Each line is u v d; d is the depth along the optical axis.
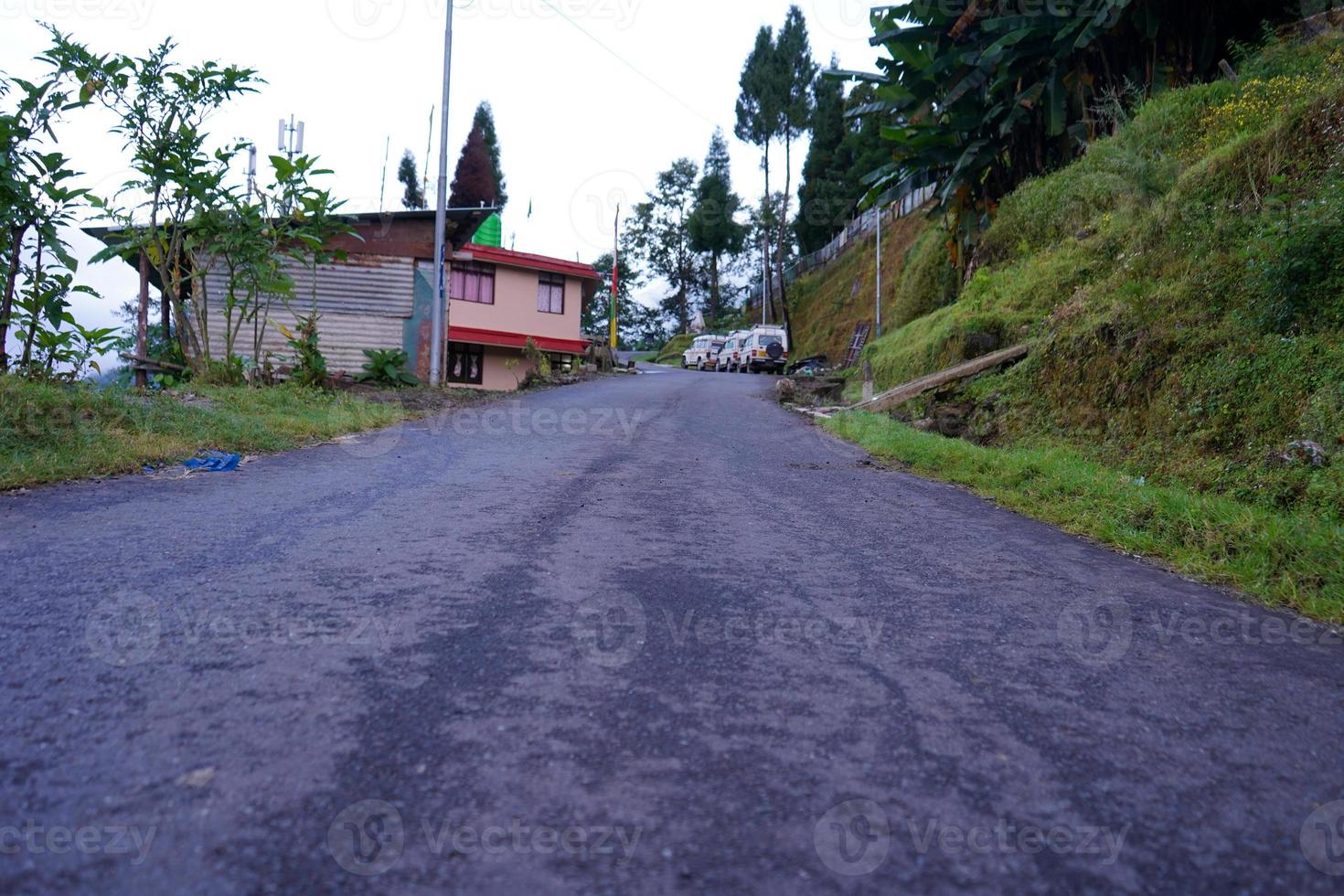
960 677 2.79
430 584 3.61
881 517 5.80
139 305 11.41
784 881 1.64
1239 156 9.62
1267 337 7.22
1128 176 12.35
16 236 8.50
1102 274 11.58
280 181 12.27
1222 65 13.73
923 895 1.61
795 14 47.97
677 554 4.40
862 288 41.97
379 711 2.33
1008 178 19.52
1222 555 4.74
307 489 5.91
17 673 2.51
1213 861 1.77
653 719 2.36
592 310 63.78
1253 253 7.82
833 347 41.72
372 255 17.28
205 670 2.58
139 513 4.86
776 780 2.04
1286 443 6.30
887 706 2.52
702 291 64.56
